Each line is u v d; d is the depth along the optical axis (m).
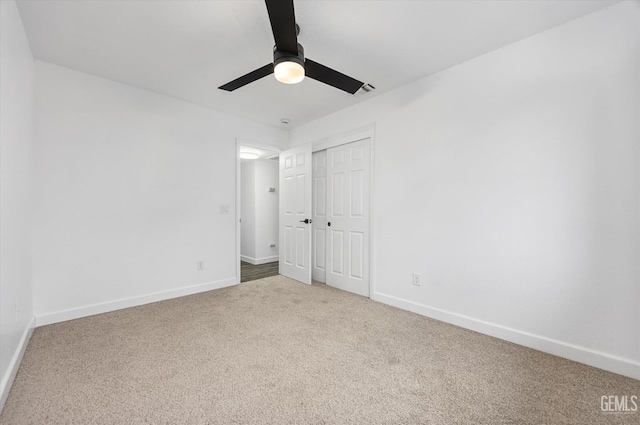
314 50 2.19
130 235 2.84
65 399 1.45
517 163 2.08
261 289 3.50
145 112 2.92
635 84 1.65
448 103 2.46
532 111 2.01
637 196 1.65
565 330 1.89
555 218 1.92
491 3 1.69
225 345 2.05
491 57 2.21
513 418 1.34
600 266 1.76
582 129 1.82
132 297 2.86
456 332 2.28
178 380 1.62
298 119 3.82
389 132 2.92
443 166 2.50
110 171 2.72
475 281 2.31
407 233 2.77
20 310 1.88
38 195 2.35
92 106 2.61
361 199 3.28
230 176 3.63
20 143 1.89
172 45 2.13
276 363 1.82
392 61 2.35
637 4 1.64
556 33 1.91
